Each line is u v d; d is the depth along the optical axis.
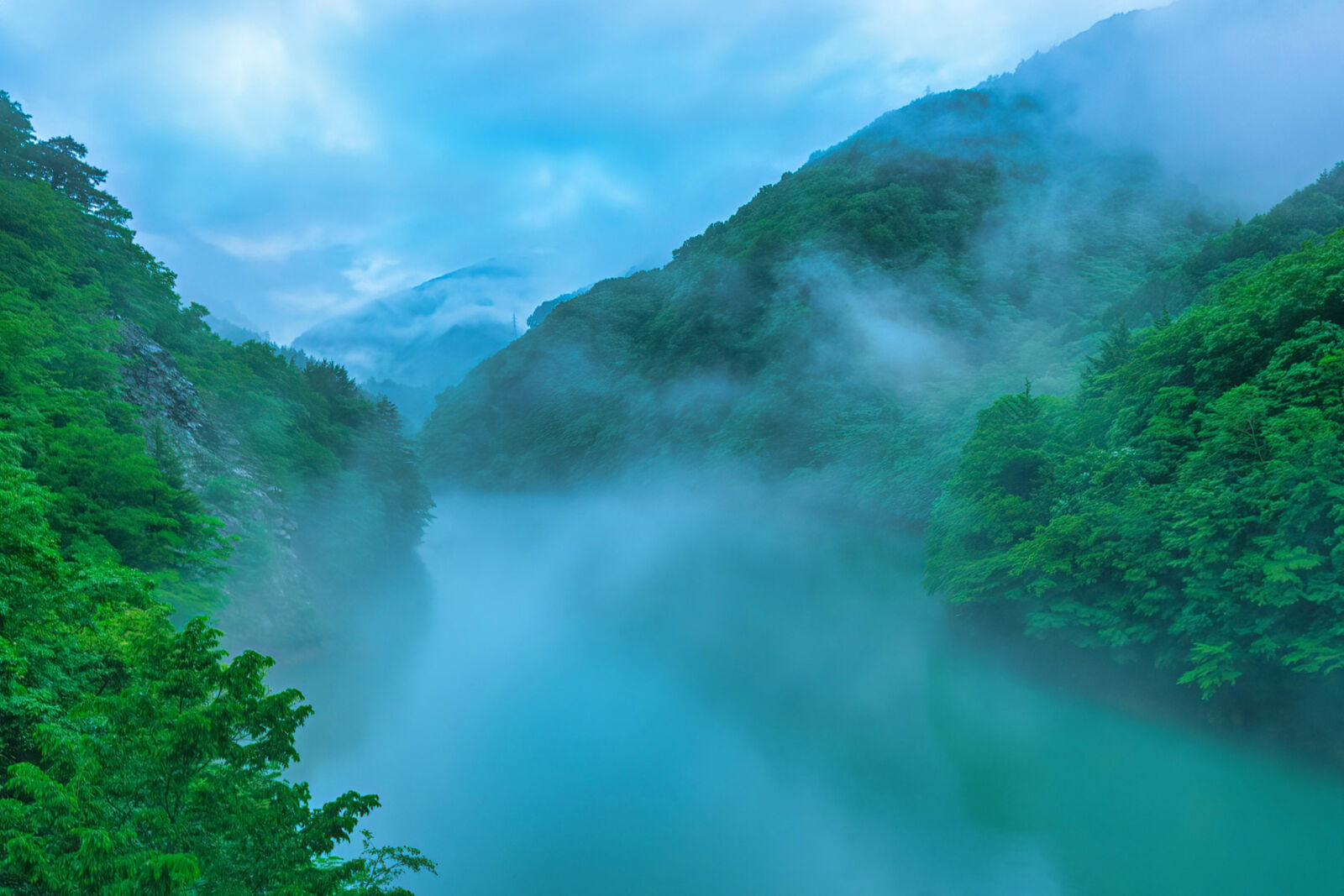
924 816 35.56
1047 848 32.34
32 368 43.12
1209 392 41.66
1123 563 39.44
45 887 9.16
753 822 35.78
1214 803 34.41
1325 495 31.31
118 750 10.56
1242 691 37.09
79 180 80.56
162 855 9.18
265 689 12.16
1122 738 41.12
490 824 35.78
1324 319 37.22
